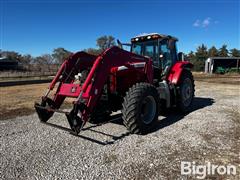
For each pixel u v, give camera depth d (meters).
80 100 3.82
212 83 16.67
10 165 3.27
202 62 43.50
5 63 41.69
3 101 8.73
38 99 9.22
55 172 3.06
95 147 3.85
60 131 4.70
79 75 4.67
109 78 4.79
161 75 5.98
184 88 6.25
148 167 3.16
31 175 3.00
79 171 3.07
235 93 10.16
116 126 4.97
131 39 6.62
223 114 5.88
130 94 4.39
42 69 36.81
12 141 4.18
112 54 4.32
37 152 3.69
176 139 4.15
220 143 3.94
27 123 5.38
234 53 62.16
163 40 6.19
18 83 16.61
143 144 3.95
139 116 4.35
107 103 4.87
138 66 4.89
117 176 2.94
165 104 5.70
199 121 5.27
